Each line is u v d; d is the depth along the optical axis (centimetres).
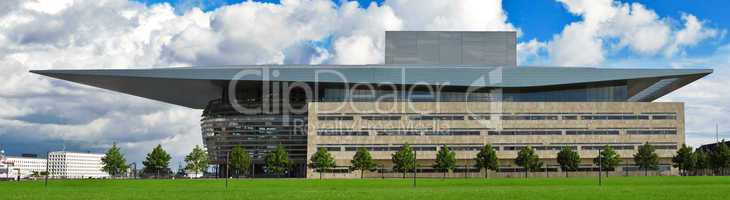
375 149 12425
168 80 11581
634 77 12006
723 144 11538
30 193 5322
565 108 12412
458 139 12400
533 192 5150
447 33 13425
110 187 6838
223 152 13312
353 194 4994
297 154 12975
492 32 13425
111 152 11462
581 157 12344
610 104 12431
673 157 11762
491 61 13350
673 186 6119
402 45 13375
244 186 7088
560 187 6138
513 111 12431
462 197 4578
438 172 12388
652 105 12438
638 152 11938
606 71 12100
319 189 6044
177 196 4784
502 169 12400
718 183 6981
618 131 12394
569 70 12150
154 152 11569
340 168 12431
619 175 12338
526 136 12388
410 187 6569
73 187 6831
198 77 11519
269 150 13062
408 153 11531
